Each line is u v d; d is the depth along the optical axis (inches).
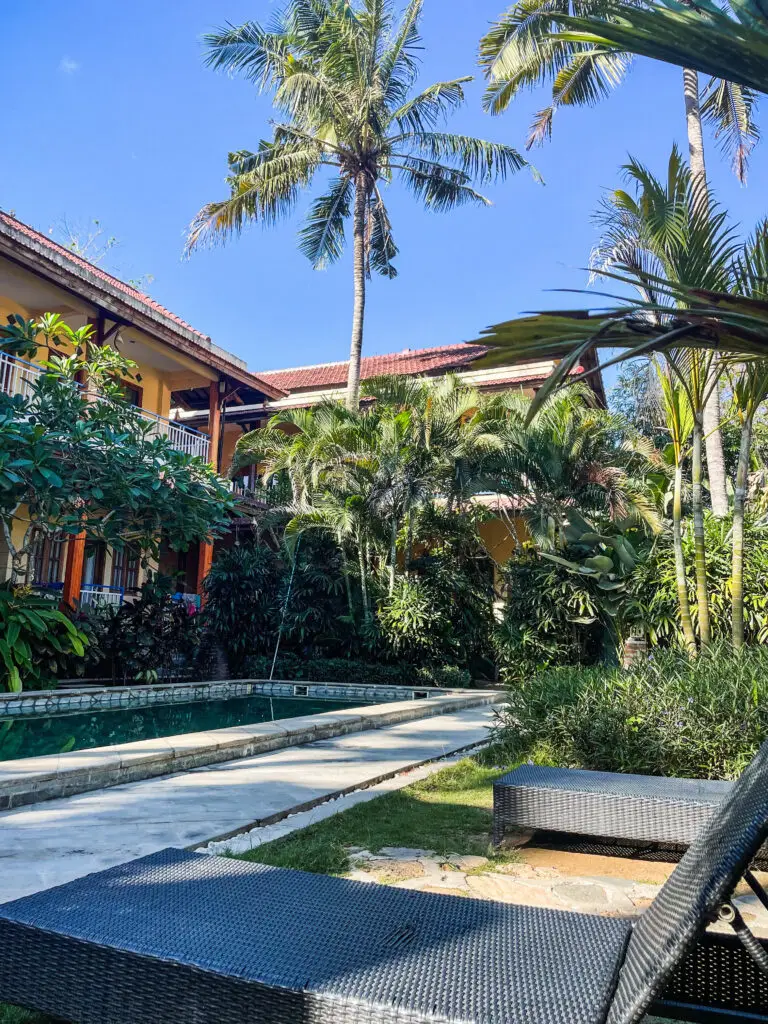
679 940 49.9
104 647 485.7
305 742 269.4
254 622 575.5
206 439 637.9
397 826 157.9
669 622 416.8
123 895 74.3
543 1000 54.1
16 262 465.4
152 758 203.9
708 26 96.4
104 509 453.7
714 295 94.6
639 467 533.6
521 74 562.9
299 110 660.1
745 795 56.9
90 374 478.9
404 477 538.6
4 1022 76.5
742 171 598.5
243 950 61.5
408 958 61.4
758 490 559.2
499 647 526.9
